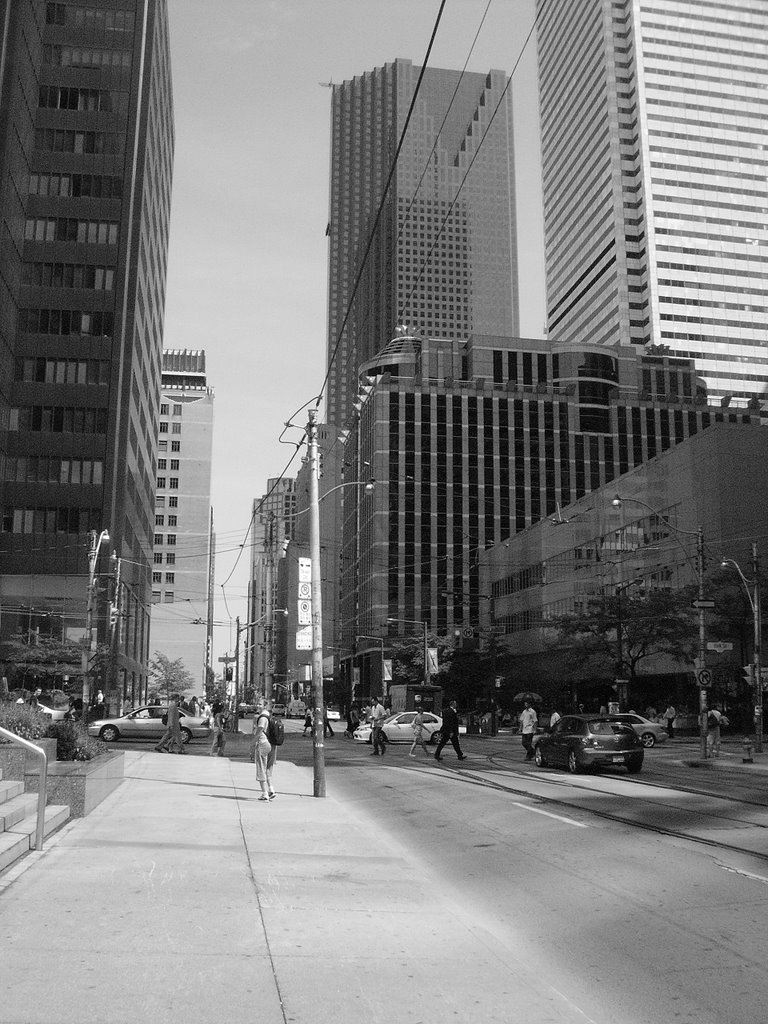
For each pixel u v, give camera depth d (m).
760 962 7.45
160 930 7.64
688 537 62.16
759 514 59.28
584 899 9.77
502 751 39.19
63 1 87.50
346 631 146.88
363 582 133.50
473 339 135.38
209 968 6.70
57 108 85.94
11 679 70.94
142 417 94.75
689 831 14.18
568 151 197.25
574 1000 6.59
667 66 178.88
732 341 170.50
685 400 137.00
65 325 82.50
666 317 169.00
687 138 176.88
